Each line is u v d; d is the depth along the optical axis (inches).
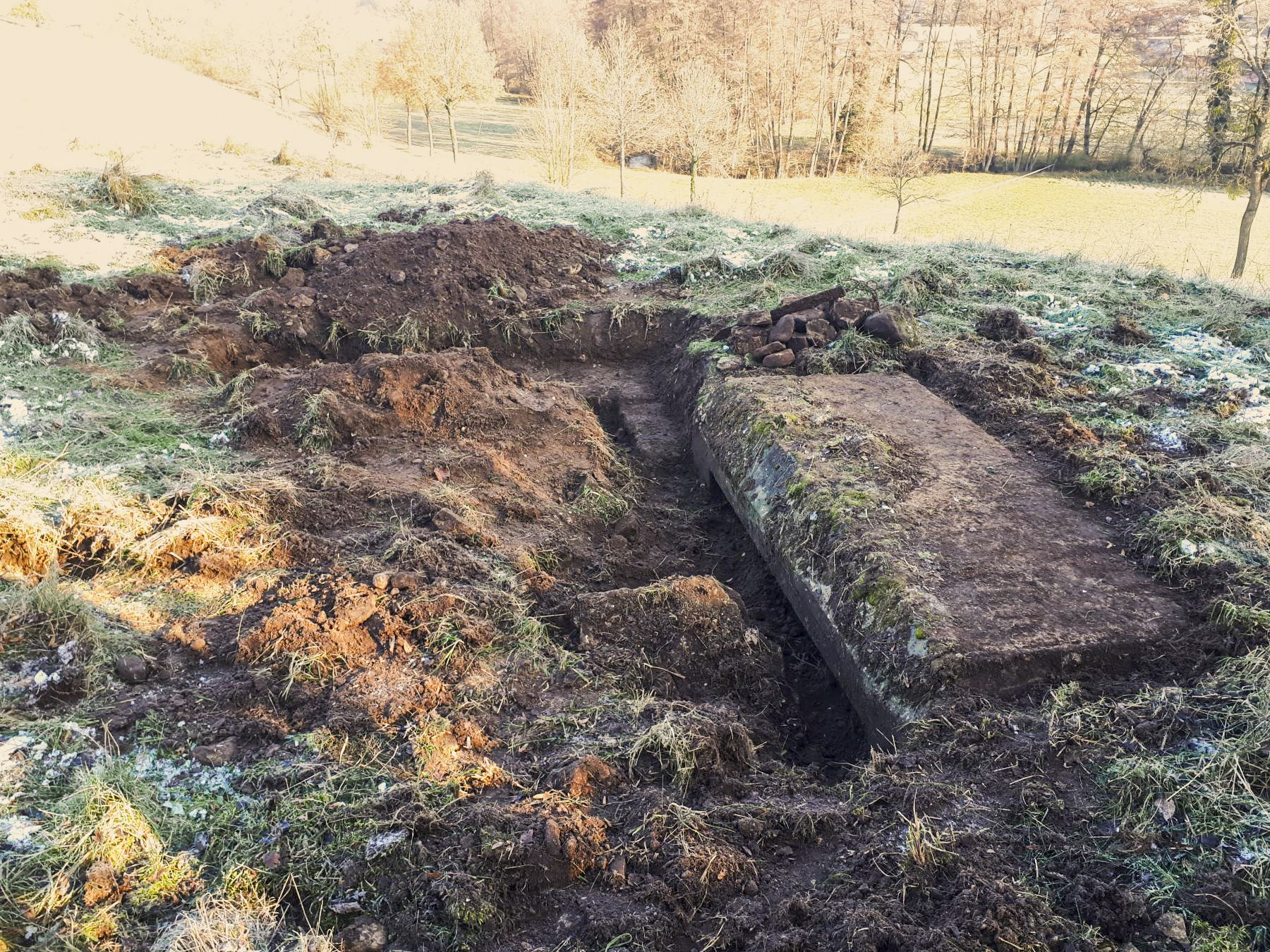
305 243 356.8
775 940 94.3
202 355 259.0
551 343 305.0
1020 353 258.7
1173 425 214.5
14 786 110.2
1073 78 1678.2
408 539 171.0
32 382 229.3
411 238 327.0
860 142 1718.8
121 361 251.8
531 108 1402.6
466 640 146.3
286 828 108.0
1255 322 297.6
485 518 189.8
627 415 272.7
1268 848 101.3
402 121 1951.3
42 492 171.3
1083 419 219.3
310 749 122.0
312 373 235.9
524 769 123.3
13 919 92.7
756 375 243.4
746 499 202.4
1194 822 105.9
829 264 345.7
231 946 90.2
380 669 139.4
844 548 162.7
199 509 171.8
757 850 109.8
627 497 221.5
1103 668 135.0
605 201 483.2
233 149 621.0
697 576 175.0
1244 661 129.4
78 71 732.0
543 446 231.8
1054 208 1339.8
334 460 203.6
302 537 169.6
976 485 183.3
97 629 138.9
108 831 101.8
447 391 231.3
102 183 400.8
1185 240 1105.4
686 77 1310.3
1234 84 864.9
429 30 1336.1
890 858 105.3
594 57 1300.4
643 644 156.6
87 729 121.0
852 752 147.2
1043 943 91.9
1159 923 93.3
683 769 121.1
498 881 101.5
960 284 330.0
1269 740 114.3
